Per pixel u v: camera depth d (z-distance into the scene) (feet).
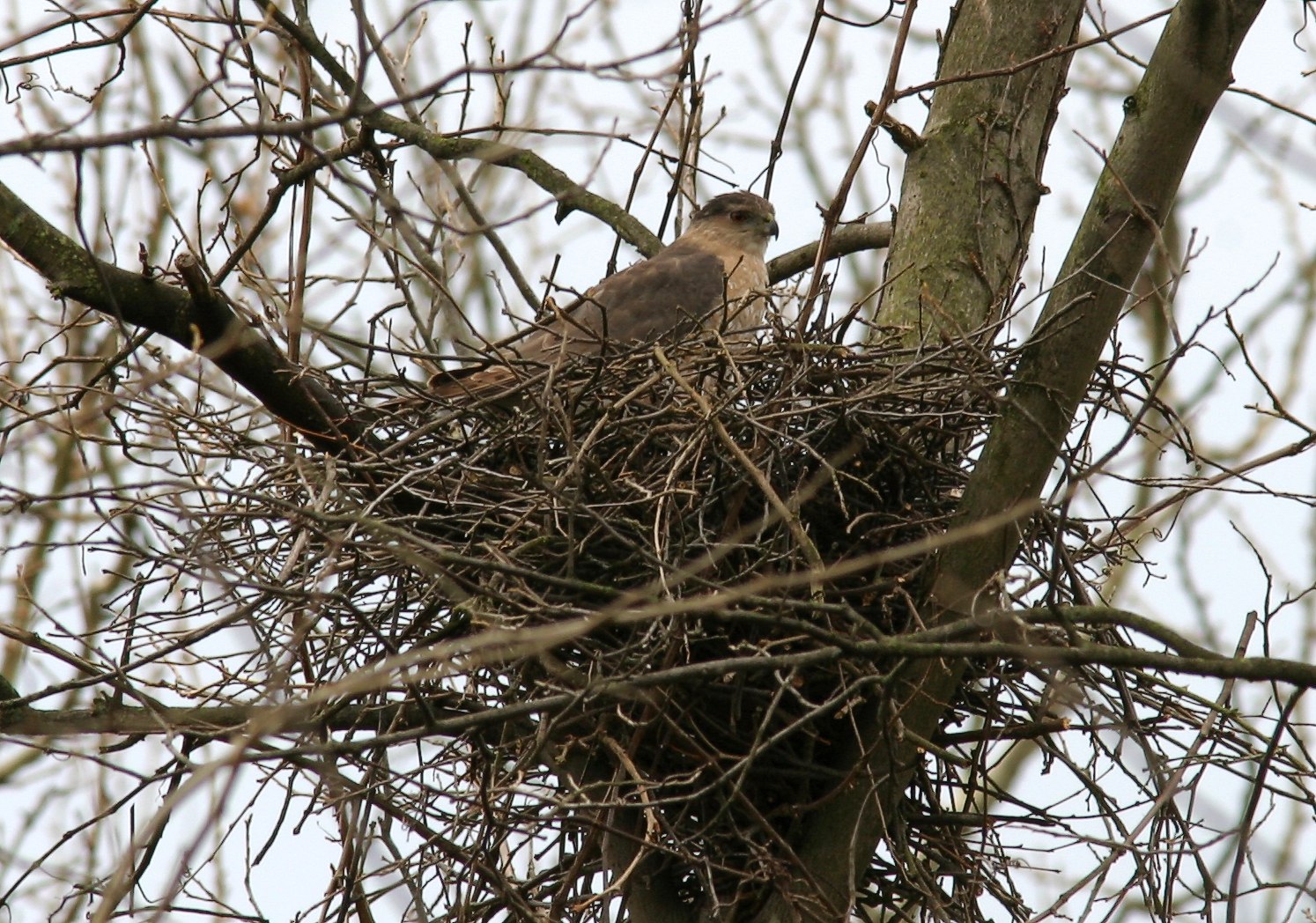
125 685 31.86
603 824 31.30
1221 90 32.99
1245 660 27.81
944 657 28.58
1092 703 32.35
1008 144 39.96
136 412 33.78
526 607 30.68
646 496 31.60
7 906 31.91
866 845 32.94
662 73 29.04
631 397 32.78
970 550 32.73
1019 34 40.34
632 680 28.37
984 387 32.53
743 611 28.50
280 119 38.34
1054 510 34.68
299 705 23.59
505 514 33.86
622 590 31.53
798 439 32.17
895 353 33.78
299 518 31.83
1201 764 32.24
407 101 26.07
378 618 34.40
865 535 33.19
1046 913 30.12
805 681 32.53
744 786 33.50
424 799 33.73
